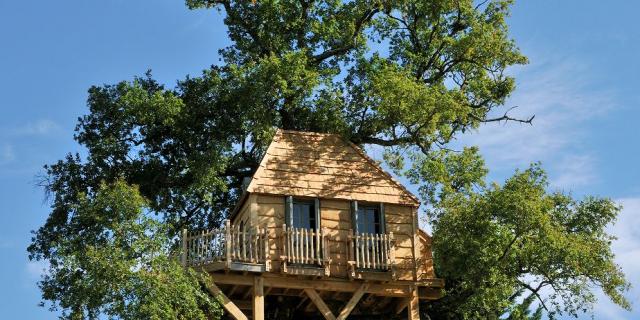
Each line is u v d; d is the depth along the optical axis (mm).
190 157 33906
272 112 34594
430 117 32375
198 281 28266
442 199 31234
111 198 27906
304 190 30359
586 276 29875
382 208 30875
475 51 36406
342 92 35594
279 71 33625
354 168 31328
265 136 34000
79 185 34125
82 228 29250
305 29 37062
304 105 35406
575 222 31703
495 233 29766
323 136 31766
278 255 29266
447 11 37375
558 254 29422
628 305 29750
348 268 29641
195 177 33750
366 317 31844
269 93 33875
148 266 26750
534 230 29875
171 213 35344
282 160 30766
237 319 28422
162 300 26109
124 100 33531
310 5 37250
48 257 32781
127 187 28438
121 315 25734
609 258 30203
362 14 37250
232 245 28766
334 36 36594
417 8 37438
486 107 37312
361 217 30703
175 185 35062
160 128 34844
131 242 27094
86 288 26062
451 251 30000
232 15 37094
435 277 30969
